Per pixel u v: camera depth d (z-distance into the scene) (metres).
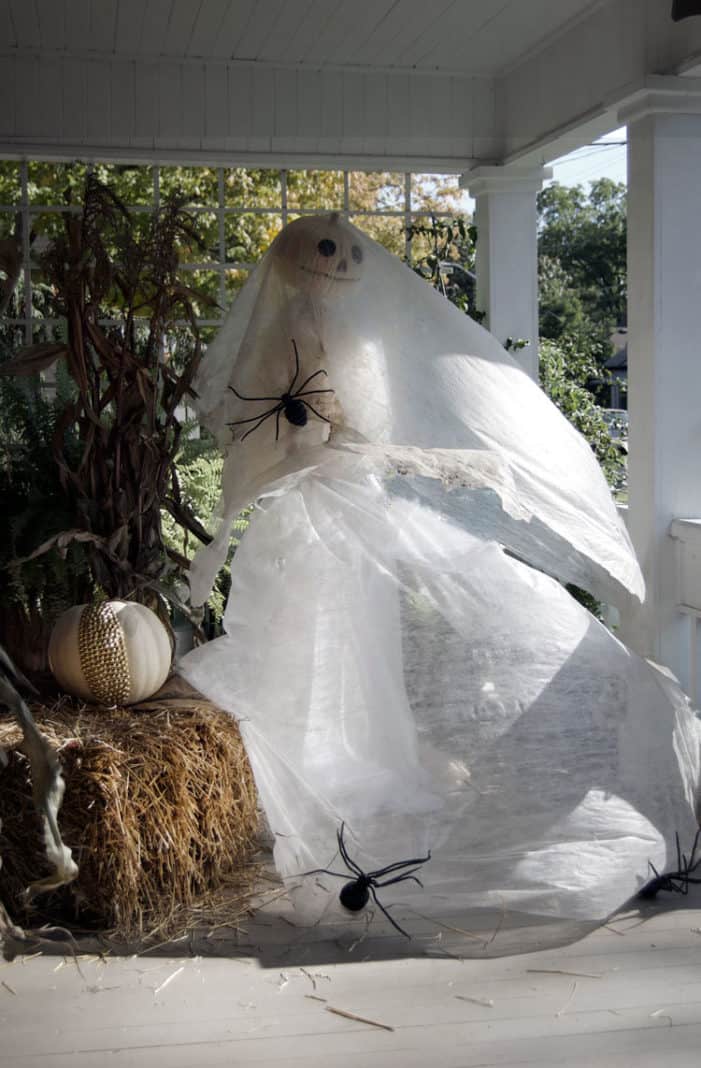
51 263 3.32
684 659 4.39
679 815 3.02
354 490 3.06
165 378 3.51
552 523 3.11
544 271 30.55
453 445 3.14
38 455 3.75
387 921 2.83
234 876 3.11
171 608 4.12
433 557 3.08
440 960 2.65
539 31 5.11
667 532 4.35
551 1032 2.33
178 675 3.31
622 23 4.50
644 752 3.03
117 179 11.06
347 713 3.05
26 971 2.63
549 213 33.72
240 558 3.09
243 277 11.56
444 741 2.98
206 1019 2.41
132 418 3.36
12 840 2.82
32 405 3.86
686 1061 2.22
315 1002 2.47
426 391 3.16
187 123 5.57
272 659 3.02
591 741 2.98
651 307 4.28
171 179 11.26
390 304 3.20
